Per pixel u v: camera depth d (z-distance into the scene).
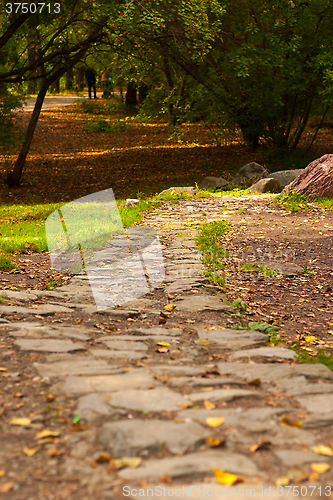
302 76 19.86
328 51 19.78
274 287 7.27
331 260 8.73
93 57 22.19
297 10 18.86
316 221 12.10
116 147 27.41
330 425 2.86
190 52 18.52
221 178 19.22
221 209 13.82
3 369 3.61
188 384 3.43
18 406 3.05
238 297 6.57
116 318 5.46
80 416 2.91
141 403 3.04
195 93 21.27
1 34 18.73
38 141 28.78
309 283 7.50
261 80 19.80
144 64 21.25
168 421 2.81
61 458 2.49
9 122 19.78
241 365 3.87
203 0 15.42
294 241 10.12
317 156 22.55
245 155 23.81
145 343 4.52
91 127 32.56
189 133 30.89
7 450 2.57
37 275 7.35
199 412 2.94
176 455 2.48
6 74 17.75
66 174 21.59
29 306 5.67
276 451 2.55
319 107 22.52
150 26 15.28
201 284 6.82
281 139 22.30
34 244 9.23
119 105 40.50
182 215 13.01
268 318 5.81
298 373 3.69
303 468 2.40
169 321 5.39
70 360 3.88
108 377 3.49
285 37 20.20
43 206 14.93
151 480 2.28
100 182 20.27
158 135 30.97
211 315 5.68
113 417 2.87
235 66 19.23
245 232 11.01
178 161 23.59
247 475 2.32
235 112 21.16
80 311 5.61
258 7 19.38
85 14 17.86
